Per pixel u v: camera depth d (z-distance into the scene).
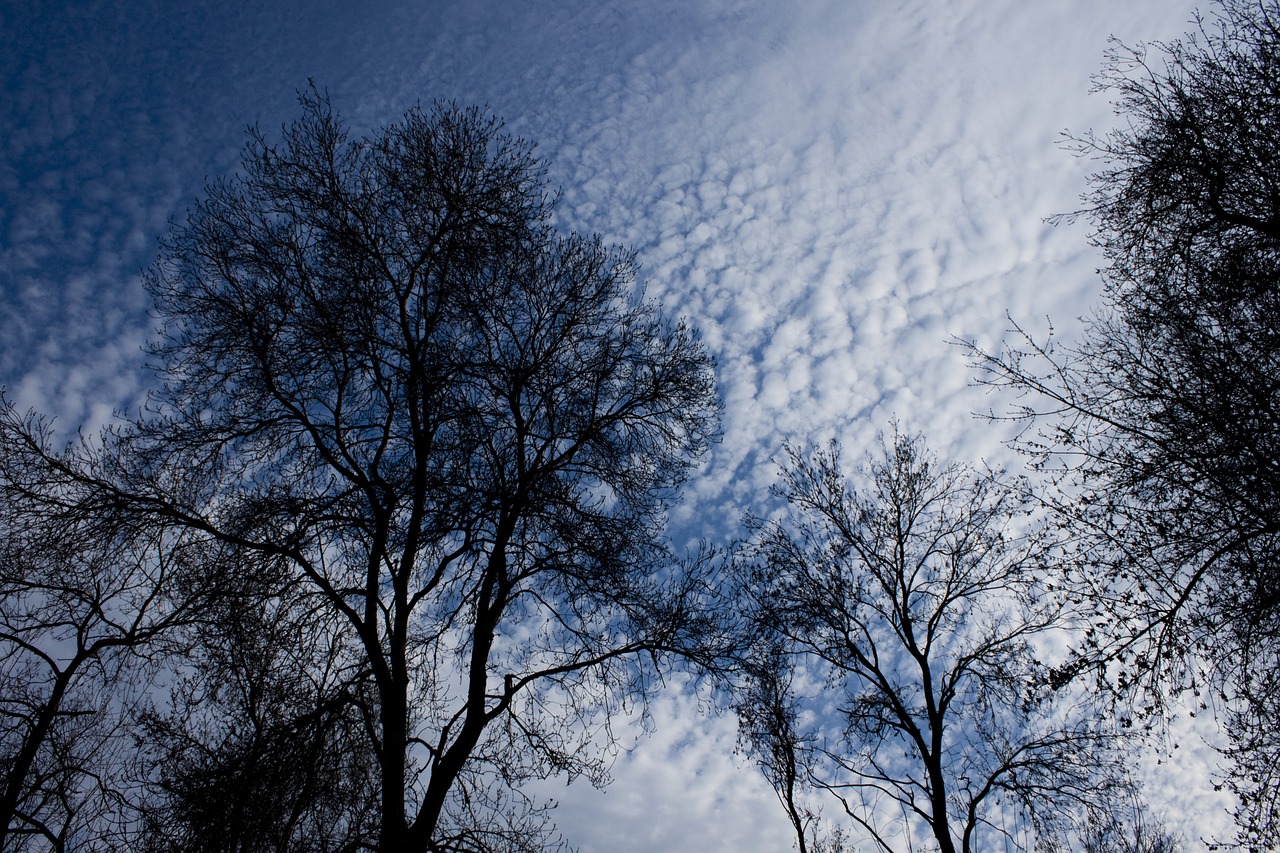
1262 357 9.69
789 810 16.36
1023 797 14.20
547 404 11.59
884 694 15.55
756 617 15.52
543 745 10.59
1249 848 9.81
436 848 9.15
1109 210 11.67
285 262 11.12
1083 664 10.04
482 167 12.34
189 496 10.59
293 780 10.02
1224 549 9.28
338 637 10.85
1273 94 10.09
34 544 10.25
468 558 10.96
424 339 11.38
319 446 10.51
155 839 9.91
